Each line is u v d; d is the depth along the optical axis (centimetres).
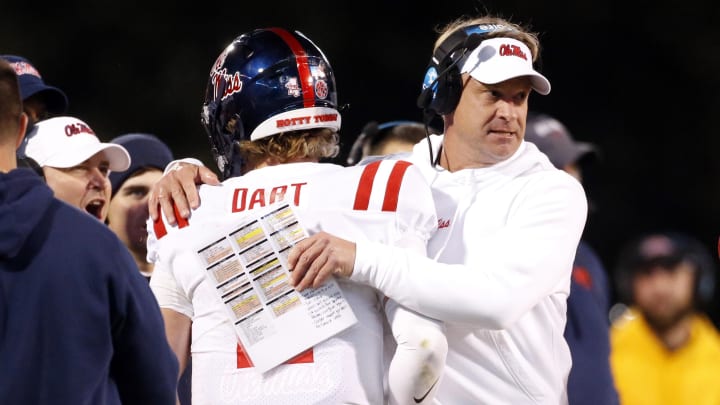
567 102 4566
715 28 4547
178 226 990
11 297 838
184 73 4150
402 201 960
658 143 4525
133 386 890
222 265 967
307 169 982
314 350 947
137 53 4153
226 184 995
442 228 1038
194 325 987
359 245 944
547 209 1010
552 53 4553
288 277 952
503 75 1018
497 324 963
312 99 988
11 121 862
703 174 4481
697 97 4547
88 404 845
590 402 1336
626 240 4391
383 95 4344
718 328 3484
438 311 948
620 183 4478
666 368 1808
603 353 1354
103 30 4138
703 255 1844
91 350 845
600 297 1438
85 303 844
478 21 1082
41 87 1265
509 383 1025
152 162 1450
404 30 4375
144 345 879
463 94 1052
